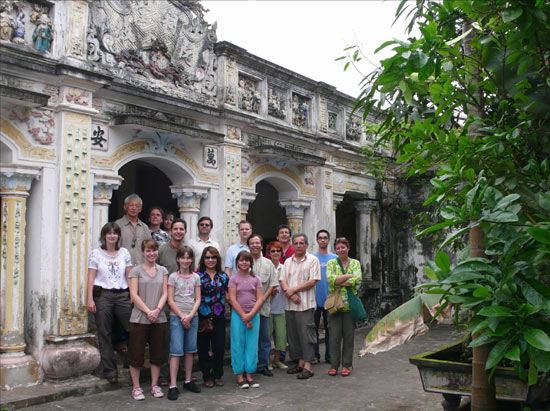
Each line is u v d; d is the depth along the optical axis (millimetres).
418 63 2729
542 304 2191
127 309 5918
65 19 6152
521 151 2912
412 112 3543
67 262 5934
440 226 2449
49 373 5645
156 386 5613
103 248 5945
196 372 6723
